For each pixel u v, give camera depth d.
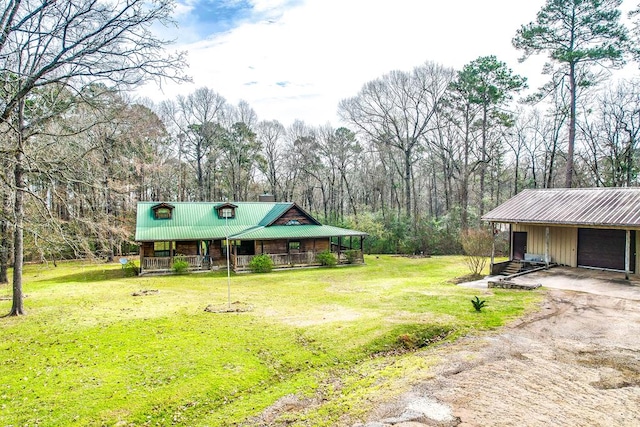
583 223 17.02
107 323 13.09
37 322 13.54
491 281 17.47
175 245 28.73
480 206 38.66
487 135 39.69
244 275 25.69
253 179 56.88
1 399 7.92
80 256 15.60
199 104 51.41
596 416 6.19
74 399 7.87
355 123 44.44
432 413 6.53
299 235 28.66
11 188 11.27
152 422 7.17
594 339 9.63
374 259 34.03
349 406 7.17
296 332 11.62
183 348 10.51
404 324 11.66
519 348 9.24
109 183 24.86
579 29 27.91
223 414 7.37
